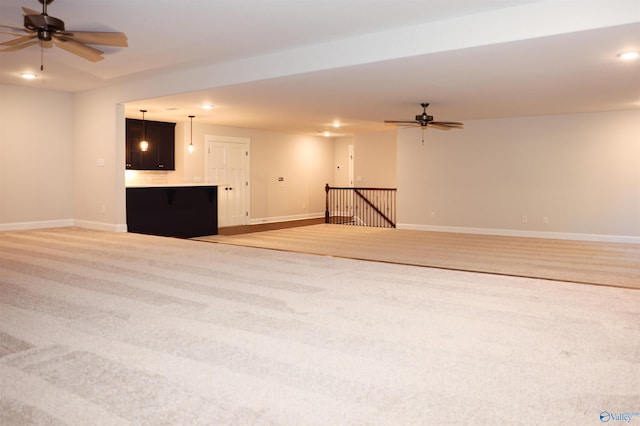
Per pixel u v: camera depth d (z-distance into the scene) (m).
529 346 2.75
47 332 2.98
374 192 12.30
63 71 6.73
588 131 8.48
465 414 2.00
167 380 2.31
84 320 3.21
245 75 6.03
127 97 7.58
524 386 2.25
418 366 2.47
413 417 1.98
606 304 3.58
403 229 10.34
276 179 12.63
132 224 8.26
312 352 2.66
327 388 2.23
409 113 8.77
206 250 6.07
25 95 7.95
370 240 8.52
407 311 3.41
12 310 3.44
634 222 8.18
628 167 8.19
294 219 13.23
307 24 4.66
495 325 3.11
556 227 8.84
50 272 4.71
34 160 8.12
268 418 1.97
